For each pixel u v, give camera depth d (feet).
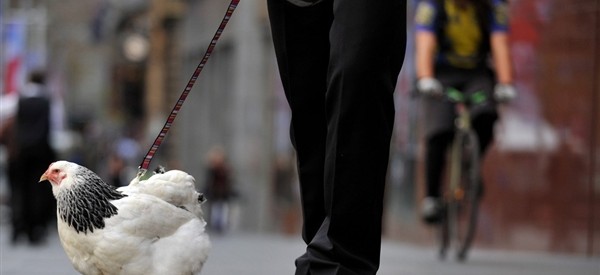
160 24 182.91
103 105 269.85
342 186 18.12
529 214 54.60
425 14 41.29
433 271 36.50
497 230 58.03
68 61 268.82
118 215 18.85
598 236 48.60
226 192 115.34
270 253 50.08
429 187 42.91
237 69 124.88
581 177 50.24
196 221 19.57
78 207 18.86
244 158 120.47
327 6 19.04
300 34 19.30
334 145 18.15
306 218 19.89
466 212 42.55
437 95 40.98
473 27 41.55
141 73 245.04
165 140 175.94
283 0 19.21
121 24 229.25
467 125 41.91
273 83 114.93
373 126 18.07
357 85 17.89
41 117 62.85
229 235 104.22
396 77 18.52
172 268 19.10
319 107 19.61
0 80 113.80
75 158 115.55
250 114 119.55
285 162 108.58
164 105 184.03
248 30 120.98
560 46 52.24
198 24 153.89
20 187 63.16
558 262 42.04
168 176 19.61
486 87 41.55
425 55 41.14
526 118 55.16
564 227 51.37
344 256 18.03
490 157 58.59
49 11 249.14
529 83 54.80
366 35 17.89
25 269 37.99
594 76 49.62
